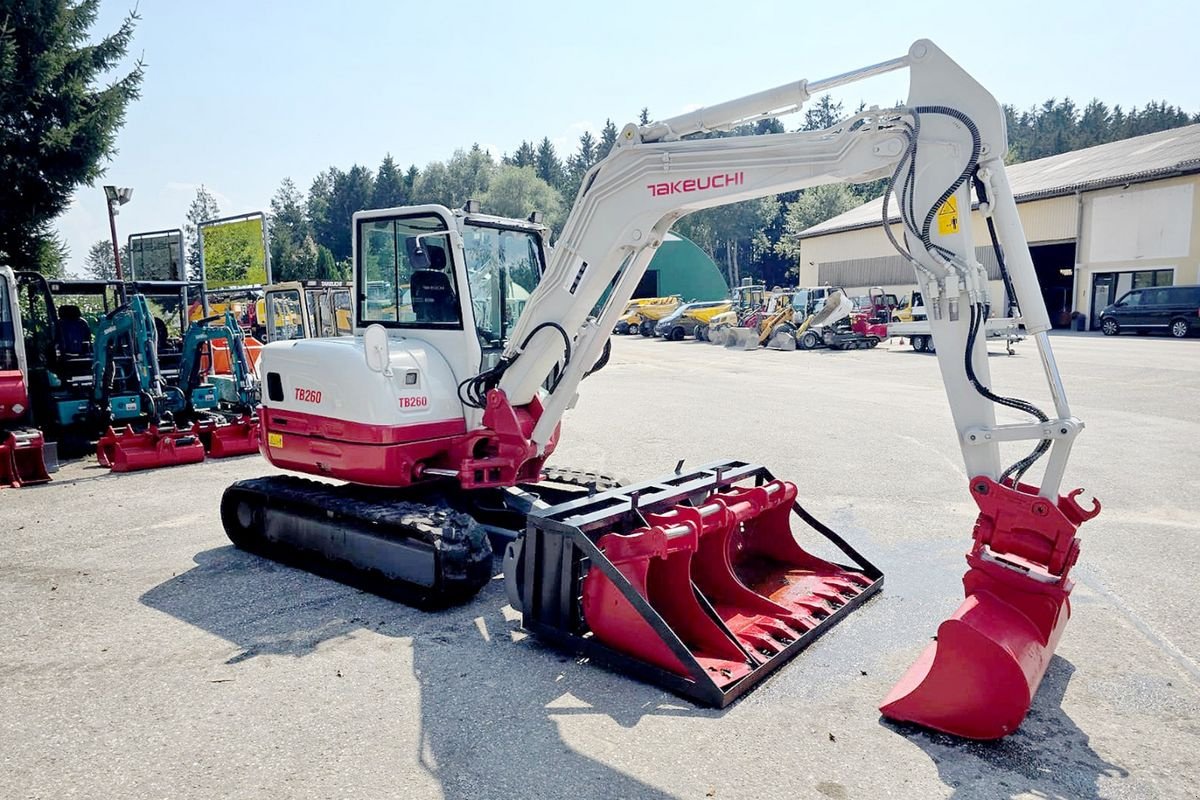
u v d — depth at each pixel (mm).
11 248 16562
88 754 3326
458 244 5430
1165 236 26125
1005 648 3295
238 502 6219
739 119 4336
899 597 4934
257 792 3039
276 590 5285
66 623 4762
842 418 11750
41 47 15602
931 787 3031
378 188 88250
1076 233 28844
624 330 36312
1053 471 3525
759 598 4500
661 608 4227
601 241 4777
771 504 4867
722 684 3684
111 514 7414
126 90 16922
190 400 10992
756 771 3143
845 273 37938
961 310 3725
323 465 5602
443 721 3551
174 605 5039
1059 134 98062
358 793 3021
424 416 5363
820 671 3988
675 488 4789
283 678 3994
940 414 12000
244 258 17969
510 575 4516
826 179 4012
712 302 32438
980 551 3678
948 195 3664
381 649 4324
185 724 3557
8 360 9320
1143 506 6859
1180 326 24172
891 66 3775
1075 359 18328
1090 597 4934
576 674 4004
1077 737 3387
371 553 5203
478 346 5566
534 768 3176
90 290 11383
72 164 16109
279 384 5895
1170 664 4051
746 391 15055
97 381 10352
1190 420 10641
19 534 6754
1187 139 29875
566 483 6137
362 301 6090
